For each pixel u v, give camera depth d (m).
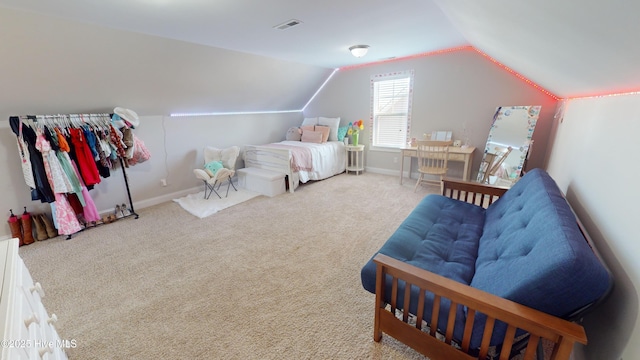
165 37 2.76
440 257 1.62
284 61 4.23
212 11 2.10
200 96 3.96
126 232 2.98
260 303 1.84
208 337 1.58
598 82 1.45
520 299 1.01
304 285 2.02
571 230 1.07
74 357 1.47
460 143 4.25
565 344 0.88
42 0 1.80
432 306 1.24
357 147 5.13
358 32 2.83
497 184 3.74
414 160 4.87
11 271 0.96
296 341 1.53
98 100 3.08
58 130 2.77
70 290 2.02
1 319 0.71
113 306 1.85
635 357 0.81
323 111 5.89
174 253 2.52
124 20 2.23
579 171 1.91
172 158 4.09
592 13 0.75
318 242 2.65
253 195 4.16
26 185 2.87
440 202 2.38
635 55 0.84
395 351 1.45
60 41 2.27
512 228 1.52
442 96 4.33
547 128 3.59
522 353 1.38
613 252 1.12
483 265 1.43
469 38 3.08
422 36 3.08
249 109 5.05
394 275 1.29
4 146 2.71
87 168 2.96
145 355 1.48
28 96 2.58
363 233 2.81
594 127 1.75
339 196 4.01
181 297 1.92
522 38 1.57
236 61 3.67
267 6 2.04
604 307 1.09
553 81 2.37
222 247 2.61
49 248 2.66
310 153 4.60
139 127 3.68
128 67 2.88
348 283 2.03
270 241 2.70
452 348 1.19
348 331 1.59
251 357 1.44
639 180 0.99
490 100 3.93
